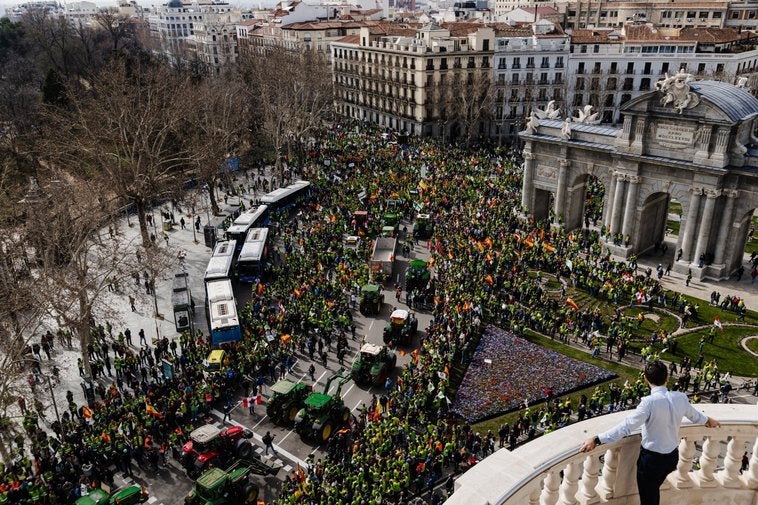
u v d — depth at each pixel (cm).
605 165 7756
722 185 6819
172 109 9019
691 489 1361
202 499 3688
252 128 12838
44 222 5316
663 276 7231
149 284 6938
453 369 5400
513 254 7325
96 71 14025
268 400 4878
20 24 19088
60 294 4866
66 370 5500
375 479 3819
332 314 6172
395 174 10444
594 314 6034
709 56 12731
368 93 15900
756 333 5928
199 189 10044
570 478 1261
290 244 7969
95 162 8875
